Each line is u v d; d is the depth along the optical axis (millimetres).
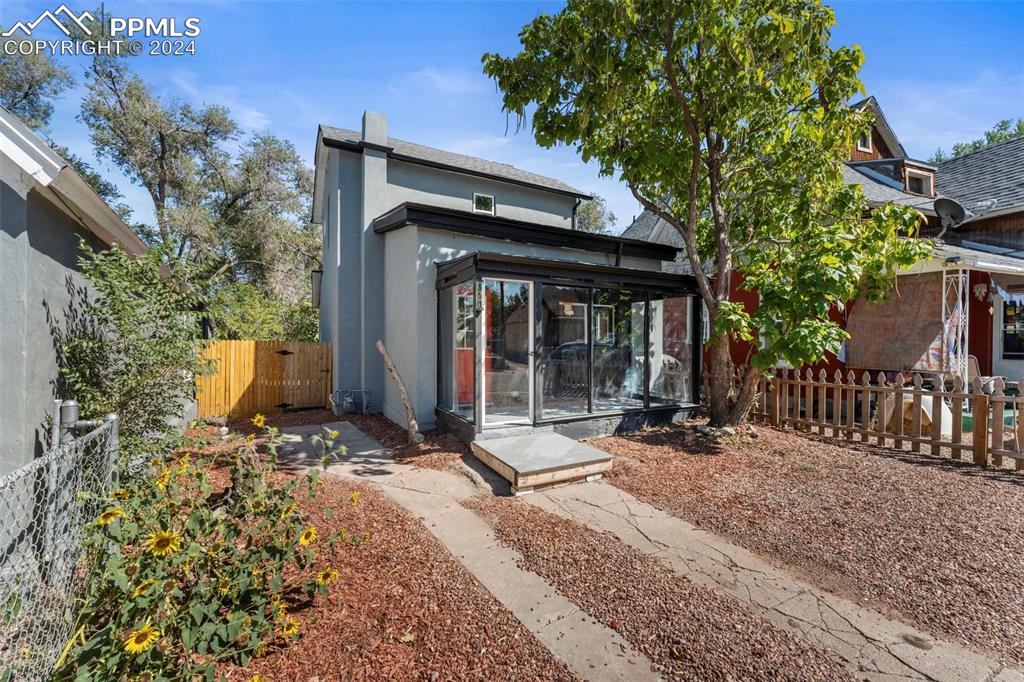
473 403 6730
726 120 6867
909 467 5992
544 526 4336
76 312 4559
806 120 7199
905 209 6512
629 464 6109
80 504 2754
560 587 3305
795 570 3543
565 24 6422
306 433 8391
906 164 13812
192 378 5453
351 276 10406
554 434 6867
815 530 4211
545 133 7527
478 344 6645
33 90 20578
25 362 3451
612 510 4723
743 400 7539
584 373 7695
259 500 3006
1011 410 9789
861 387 7184
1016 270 8711
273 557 2711
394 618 2877
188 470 3109
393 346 9383
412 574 3406
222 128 22594
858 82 6707
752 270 7957
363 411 10141
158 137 21422
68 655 2156
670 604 3105
